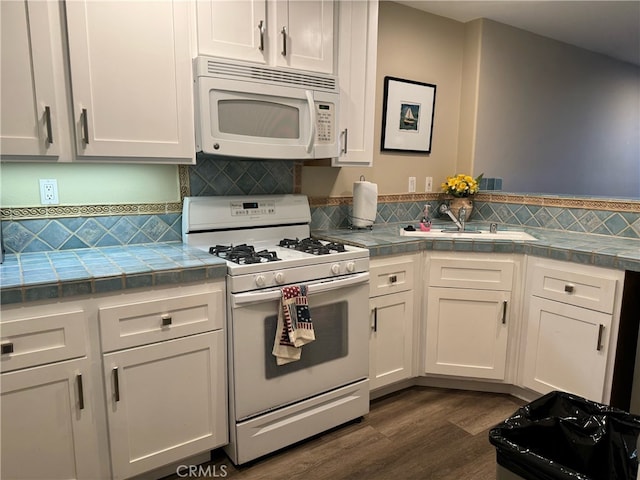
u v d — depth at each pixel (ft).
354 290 6.97
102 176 6.68
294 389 6.50
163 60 5.98
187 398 5.80
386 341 7.79
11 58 4.99
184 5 6.05
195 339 5.74
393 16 9.46
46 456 4.94
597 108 14.10
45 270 5.24
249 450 6.17
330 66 7.56
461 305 7.98
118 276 5.11
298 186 8.72
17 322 4.60
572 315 6.99
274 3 6.74
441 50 10.39
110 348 5.17
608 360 6.59
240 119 6.55
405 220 10.50
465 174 11.00
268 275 6.02
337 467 6.26
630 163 16.12
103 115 5.63
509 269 7.68
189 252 6.53
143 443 5.54
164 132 6.11
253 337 6.01
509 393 8.33
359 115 8.07
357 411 7.29
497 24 10.64
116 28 5.60
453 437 6.97
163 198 7.24
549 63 12.10
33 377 4.75
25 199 6.16
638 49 13.15
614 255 6.39
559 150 13.14
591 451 4.43
